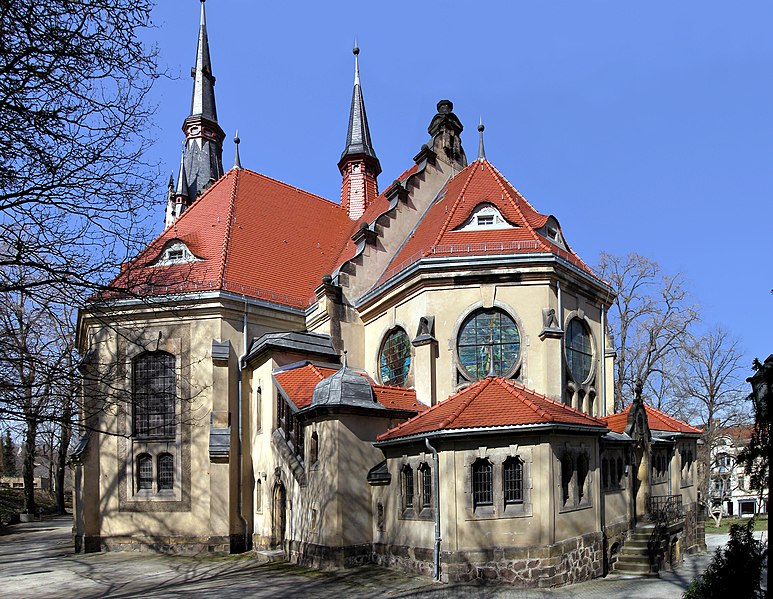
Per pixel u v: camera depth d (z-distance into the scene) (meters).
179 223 32.06
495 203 25.59
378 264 28.41
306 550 21.34
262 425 25.53
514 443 18.36
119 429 27.28
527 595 16.56
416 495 19.42
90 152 12.77
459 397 20.80
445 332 23.62
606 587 17.89
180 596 17.22
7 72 11.49
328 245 35.41
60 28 11.60
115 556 25.39
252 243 31.23
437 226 26.66
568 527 18.64
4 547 31.16
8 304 19.81
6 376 14.60
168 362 27.48
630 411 24.23
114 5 12.09
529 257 23.17
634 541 22.00
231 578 19.73
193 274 28.12
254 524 25.94
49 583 19.98
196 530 25.72
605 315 28.14
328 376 23.08
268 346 24.41
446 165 32.59
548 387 22.41
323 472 20.80
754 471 11.44
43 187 12.42
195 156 55.31
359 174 43.84
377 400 21.72
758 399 11.53
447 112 32.94
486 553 17.83
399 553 19.78
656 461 27.09
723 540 35.22
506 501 18.23
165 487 26.72
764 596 11.45
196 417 26.58
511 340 23.31
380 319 26.48
